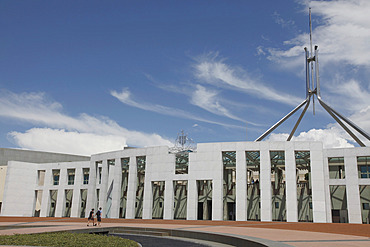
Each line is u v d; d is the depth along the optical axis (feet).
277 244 44.65
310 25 200.13
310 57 198.18
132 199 160.04
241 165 142.20
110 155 174.40
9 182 199.62
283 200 156.35
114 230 88.89
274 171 167.94
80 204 189.78
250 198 162.30
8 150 239.71
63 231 70.79
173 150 173.99
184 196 175.42
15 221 123.75
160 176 154.92
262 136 172.86
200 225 103.96
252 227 93.09
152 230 84.53
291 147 139.85
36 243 48.57
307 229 87.25
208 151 148.15
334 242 50.67
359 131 160.86
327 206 135.33
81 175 192.75
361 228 89.81
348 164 136.77
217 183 143.43
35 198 207.51
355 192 133.59
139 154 163.43
